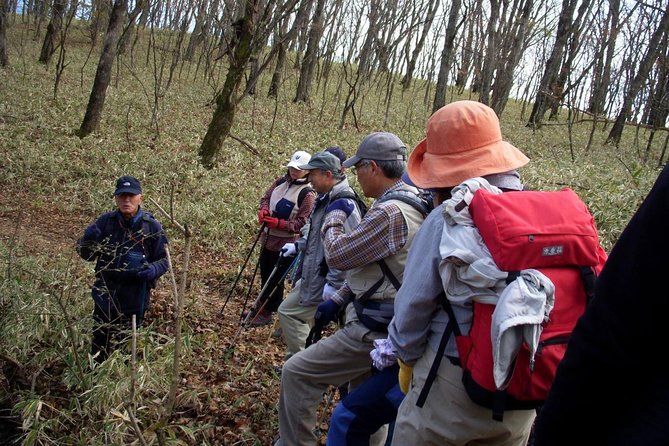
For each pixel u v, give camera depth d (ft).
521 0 86.12
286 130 53.31
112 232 15.07
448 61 63.62
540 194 6.82
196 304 21.29
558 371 4.22
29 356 14.37
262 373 16.51
